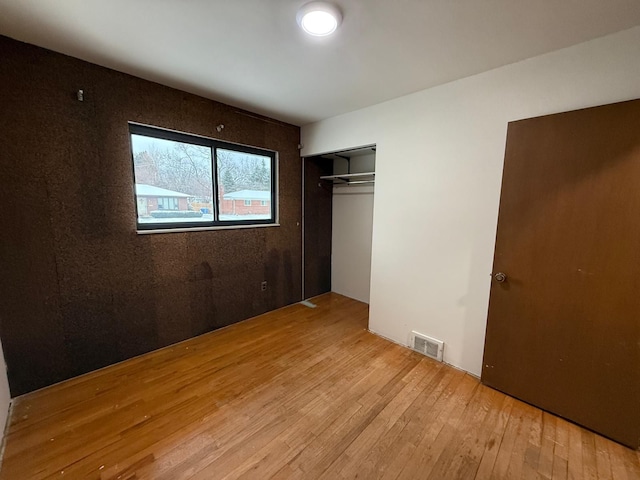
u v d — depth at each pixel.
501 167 1.96
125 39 1.67
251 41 1.67
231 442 1.56
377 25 1.49
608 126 1.51
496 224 2.01
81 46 1.76
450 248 2.26
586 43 1.60
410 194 2.47
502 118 1.93
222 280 2.96
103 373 2.17
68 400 1.87
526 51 1.72
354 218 3.89
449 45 1.67
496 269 1.96
